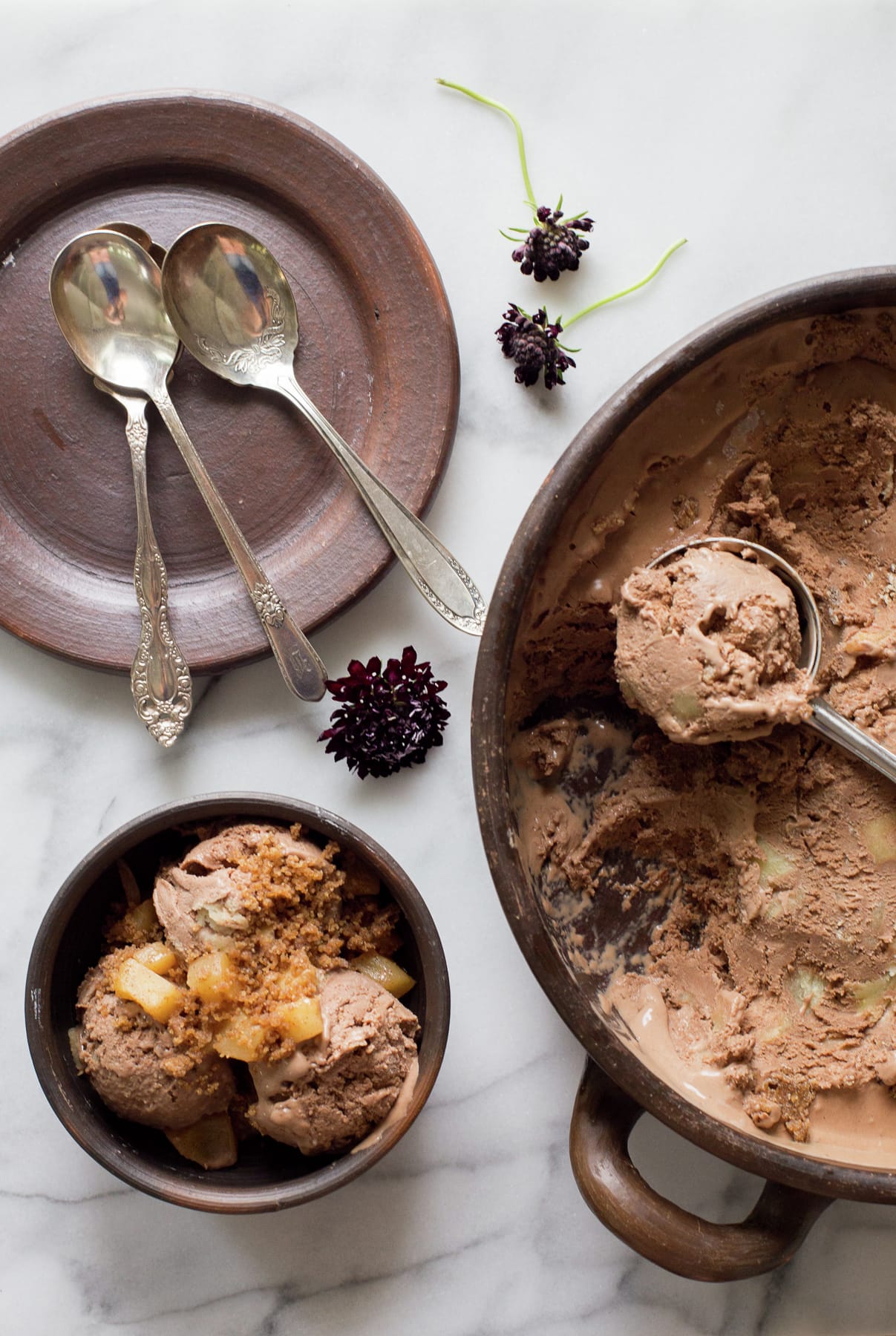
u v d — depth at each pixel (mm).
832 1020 694
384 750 711
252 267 704
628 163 723
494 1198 723
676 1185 723
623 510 677
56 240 713
